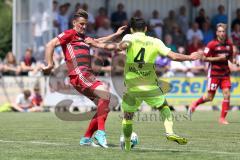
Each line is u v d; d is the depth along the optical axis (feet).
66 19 192.34
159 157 70.49
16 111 169.58
